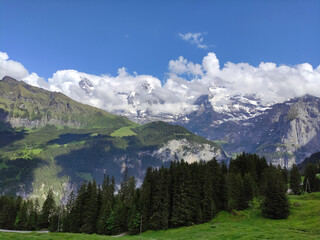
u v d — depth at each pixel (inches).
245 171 6107.3
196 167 5300.2
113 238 3218.5
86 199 5408.5
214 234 3282.5
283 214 3922.2
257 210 4562.0
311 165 6579.7
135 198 5108.3
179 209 4670.3
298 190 6156.5
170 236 3821.4
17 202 6604.3
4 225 6294.3
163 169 5324.8
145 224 4869.6
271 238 2637.8
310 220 3469.5
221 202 5132.9
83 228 5103.3
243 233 2982.3
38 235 3034.0
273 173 4692.4
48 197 6284.5
